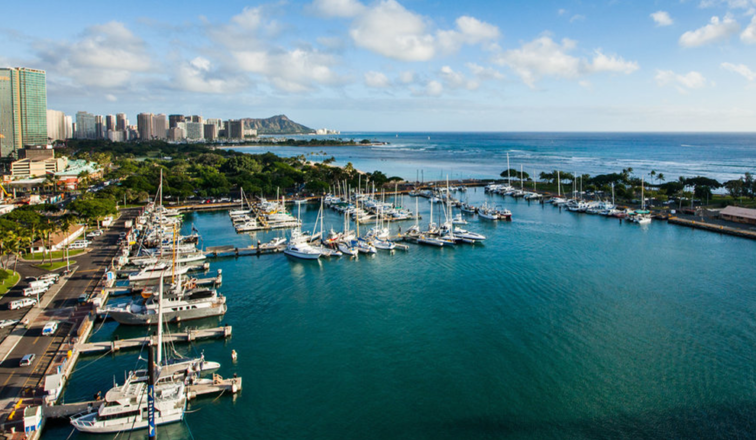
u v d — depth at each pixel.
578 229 190.75
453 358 82.38
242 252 153.88
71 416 64.94
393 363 81.19
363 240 164.50
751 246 158.50
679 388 72.44
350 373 78.19
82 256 140.38
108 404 64.12
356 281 124.62
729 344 86.00
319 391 73.19
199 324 97.38
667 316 98.69
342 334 92.38
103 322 97.38
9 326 89.06
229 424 65.75
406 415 67.19
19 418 63.03
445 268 135.62
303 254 145.75
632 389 72.31
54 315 95.25
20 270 123.69
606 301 107.38
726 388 72.25
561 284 119.62
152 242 158.50
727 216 199.62
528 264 138.50
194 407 69.31
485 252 153.88
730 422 64.50
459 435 62.88
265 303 109.19
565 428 63.94
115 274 123.00
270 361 82.25
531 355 83.06
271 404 70.06
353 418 66.69
